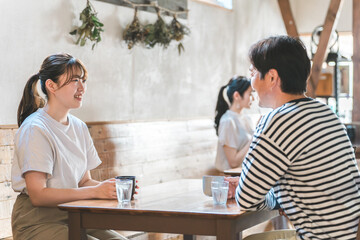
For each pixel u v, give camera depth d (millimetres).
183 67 5680
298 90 2119
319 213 1983
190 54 5816
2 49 3564
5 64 3586
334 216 1968
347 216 1970
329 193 1970
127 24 4754
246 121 4891
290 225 4527
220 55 6457
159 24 4953
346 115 8398
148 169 4914
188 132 5645
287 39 2133
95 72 4395
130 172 4676
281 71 2105
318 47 7031
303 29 8352
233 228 2031
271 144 1997
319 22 8242
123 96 4734
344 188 1993
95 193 2434
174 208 2139
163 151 5168
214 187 2221
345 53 8727
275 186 2125
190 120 5742
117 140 4562
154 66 5172
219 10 6422
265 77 2146
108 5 4527
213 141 6094
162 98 5316
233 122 4746
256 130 2111
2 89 3570
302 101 2074
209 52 6207
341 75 8078
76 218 2258
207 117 6102
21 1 3691
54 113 2689
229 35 6668
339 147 2020
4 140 3521
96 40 4266
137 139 4816
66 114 2734
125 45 4746
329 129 2021
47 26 3902
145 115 5051
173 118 5480
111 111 4582
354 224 1983
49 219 2566
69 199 2439
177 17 5484
